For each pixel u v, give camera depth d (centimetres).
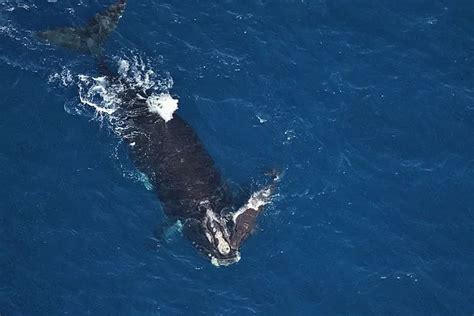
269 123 16475
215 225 14812
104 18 17088
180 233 15112
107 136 15950
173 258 15000
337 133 16562
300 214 15538
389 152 16488
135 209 15438
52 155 15825
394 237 15588
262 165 15925
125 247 15100
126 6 17488
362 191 15962
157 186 15425
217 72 16900
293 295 14812
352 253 15312
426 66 17550
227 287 14788
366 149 16462
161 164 15438
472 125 16950
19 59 16612
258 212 15338
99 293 14612
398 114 16925
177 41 17175
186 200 15138
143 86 16400
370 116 16850
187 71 16788
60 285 14650
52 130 16025
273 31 17625
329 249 15288
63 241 15062
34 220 15212
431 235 15688
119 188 15588
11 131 15988
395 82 17275
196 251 14988
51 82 16438
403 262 15350
